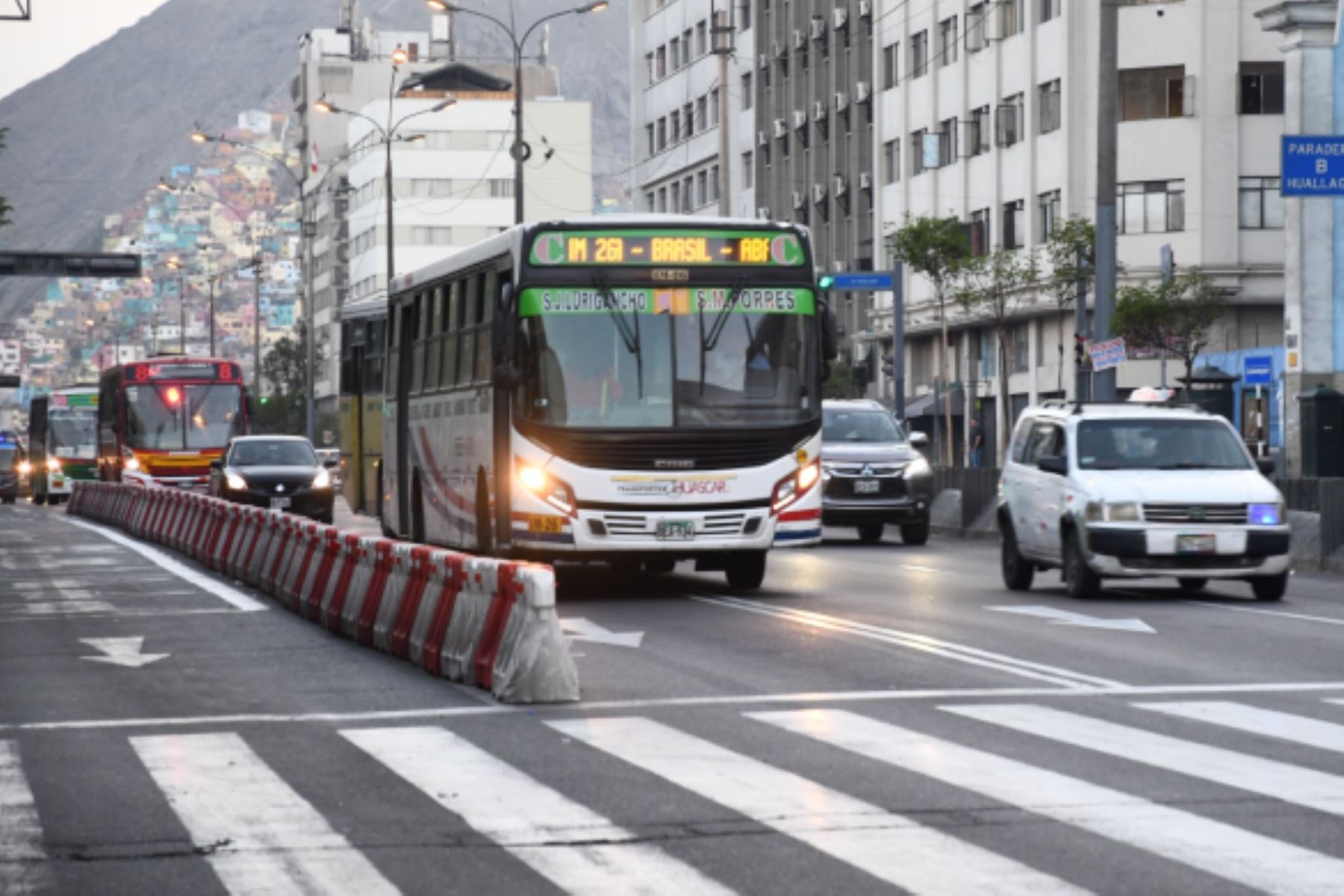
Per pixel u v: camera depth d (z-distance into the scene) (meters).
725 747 13.50
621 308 26.05
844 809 11.18
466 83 185.62
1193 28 71.00
